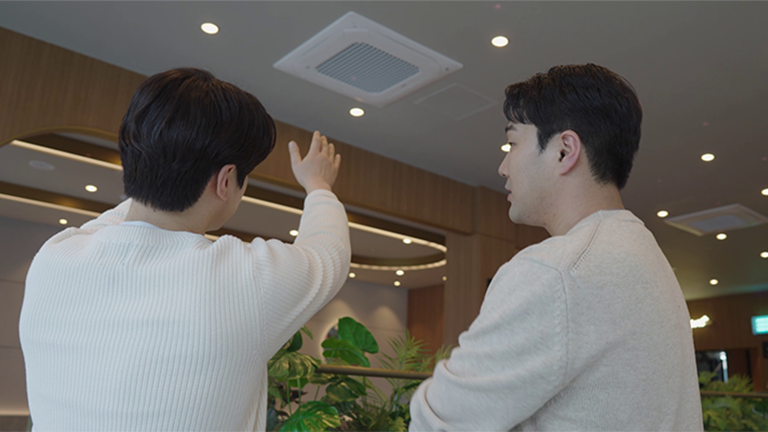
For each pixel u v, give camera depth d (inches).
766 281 366.3
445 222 231.1
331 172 35.1
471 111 174.4
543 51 141.0
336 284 29.6
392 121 185.3
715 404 136.5
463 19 130.0
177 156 26.4
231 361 25.0
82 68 156.6
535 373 22.9
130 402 23.8
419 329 427.5
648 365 23.7
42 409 25.6
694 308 432.8
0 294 294.8
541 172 29.6
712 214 246.2
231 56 151.3
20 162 228.5
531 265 24.7
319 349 394.6
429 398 26.1
